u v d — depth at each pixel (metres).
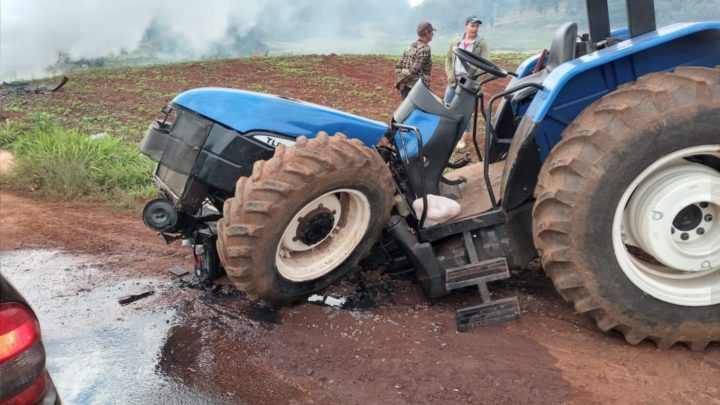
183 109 3.83
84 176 7.36
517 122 4.73
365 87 17.05
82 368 3.52
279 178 3.40
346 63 22.28
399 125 4.06
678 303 3.21
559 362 3.23
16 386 1.99
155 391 3.26
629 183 3.11
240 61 23.36
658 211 3.19
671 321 3.22
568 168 3.13
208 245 4.33
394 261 4.17
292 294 3.79
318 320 3.81
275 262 3.59
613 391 2.97
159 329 3.92
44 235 5.90
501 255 3.76
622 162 3.06
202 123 3.77
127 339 3.82
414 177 4.08
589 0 4.00
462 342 3.48
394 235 3.87
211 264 4.38
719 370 3.10
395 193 4.05
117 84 18.38
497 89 14.30
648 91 3.07
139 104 15.05
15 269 5.07
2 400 1.96
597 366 3.18
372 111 13.58
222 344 3.67
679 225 3.27
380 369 3.29
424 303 3.97
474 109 4.44
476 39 8.13
